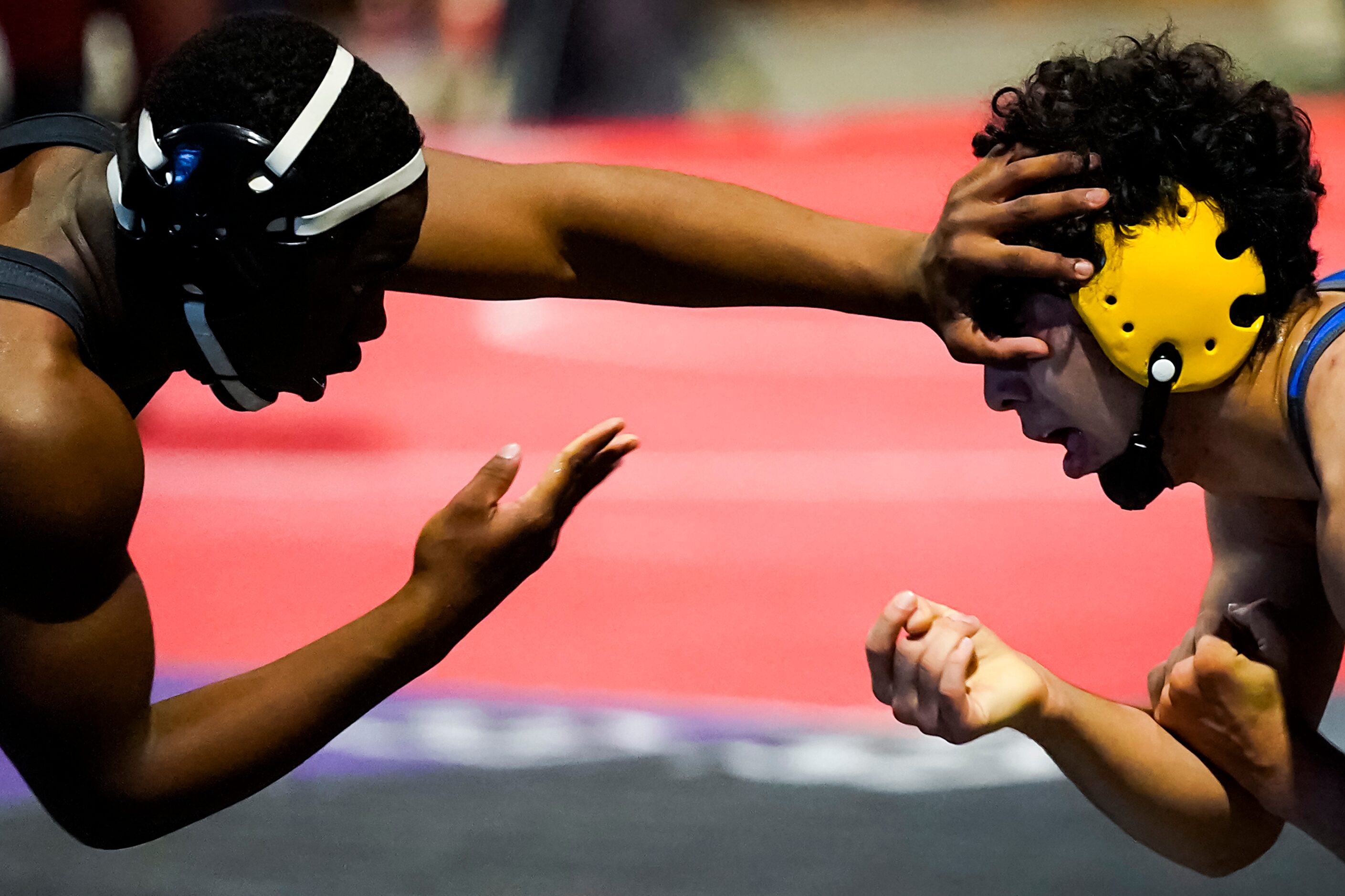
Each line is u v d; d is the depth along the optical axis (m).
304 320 5.97
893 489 16.30
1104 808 7.16
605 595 13.93
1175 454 6.48
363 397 19.34
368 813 10.41
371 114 5.86
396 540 15.36
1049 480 16.52
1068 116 6.25
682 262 7.26
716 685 12.19
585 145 26.34
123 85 24.52
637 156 25.58
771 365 20.03
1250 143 6.05
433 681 12.38
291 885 9.48
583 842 9.93
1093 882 9.37
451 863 9.69
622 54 33.28
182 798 5.96
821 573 14.25
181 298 5.88
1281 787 6.87
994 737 11.38
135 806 5.92
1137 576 14.11
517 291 7.35
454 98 35.97
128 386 6.35
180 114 5.73
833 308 7.26
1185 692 6.93
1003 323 6.46
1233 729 6.87
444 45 36.41
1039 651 12.62
